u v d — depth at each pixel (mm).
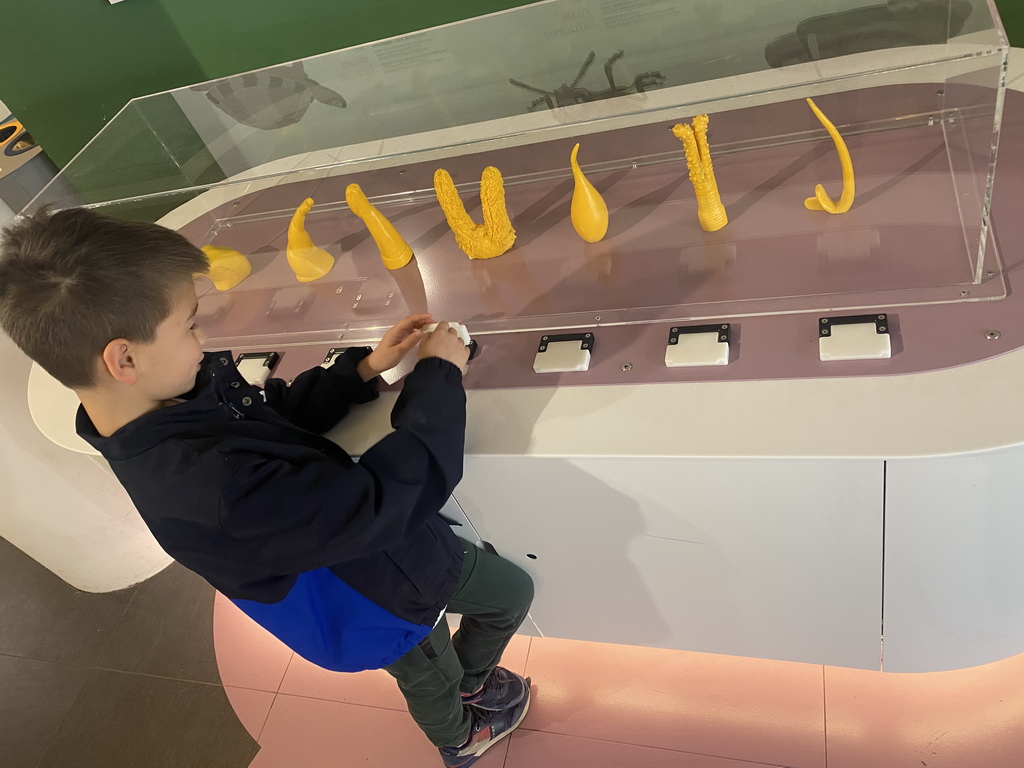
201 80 1974
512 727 1468
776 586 1188
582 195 1130
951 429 872
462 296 1206
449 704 1278
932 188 1037
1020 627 1190
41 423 1340
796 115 1112
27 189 1854
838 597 1169
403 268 1281
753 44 1122
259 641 1762
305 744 1572
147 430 856
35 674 1865
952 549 1025
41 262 803
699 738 1397
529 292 1170
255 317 1339
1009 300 935
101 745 1695
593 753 1423
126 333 824
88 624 1930
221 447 851
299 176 1408
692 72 1141
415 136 1284
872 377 934
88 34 1912
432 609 1112
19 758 1725
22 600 2041
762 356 993
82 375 855
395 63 1282
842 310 988
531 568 1338
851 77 1007
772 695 1412
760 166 1146
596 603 1380
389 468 881
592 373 1061
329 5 1739
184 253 863
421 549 1079
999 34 841
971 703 1327
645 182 1201
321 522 842
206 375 898
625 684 1490
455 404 949
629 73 1187
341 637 1078
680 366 1021
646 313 1080
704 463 969
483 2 1668
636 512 1112
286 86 1365
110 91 2031
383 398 1137
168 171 1375
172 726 1679
